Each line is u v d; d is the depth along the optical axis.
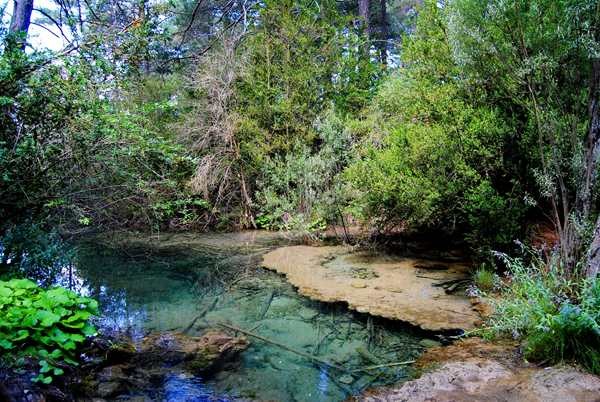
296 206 9.62
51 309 3.57
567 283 3.62
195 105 10.50
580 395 2.69
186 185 9.59
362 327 4.38
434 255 7.21
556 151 4.19
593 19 3.75
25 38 4.42
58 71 4.37
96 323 4.43
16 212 4.64
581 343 3.09
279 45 11.32
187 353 3.75
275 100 11.04
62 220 5.25
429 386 3.01
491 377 3.04
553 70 4.14
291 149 10.68
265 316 4.77
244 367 3.54
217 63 10.55
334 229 9.02
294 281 6.04
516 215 5.71
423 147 6.40
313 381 3.31
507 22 4.18
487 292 5.03
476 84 6.04
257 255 7.75
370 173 7.23
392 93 7.93
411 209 7.06
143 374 3.36
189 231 10.15
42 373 2.96
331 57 11.61
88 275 6.48
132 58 5.13
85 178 4.89
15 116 4.30
